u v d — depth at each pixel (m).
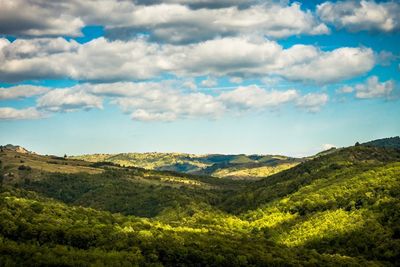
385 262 153.00
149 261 139.75
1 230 139.38
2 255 120.81
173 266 143.88
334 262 150.12
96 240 148.50
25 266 119.31
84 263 123.94
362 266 145.38
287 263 146.50
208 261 144.00
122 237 155.12
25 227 142.00
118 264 127.44
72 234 145.38
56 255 127.75
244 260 145.12
